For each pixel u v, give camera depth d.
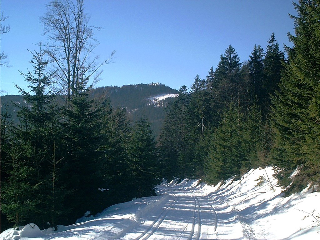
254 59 53.09
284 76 18.23
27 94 14.86
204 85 78.12
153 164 32.00
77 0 20.55
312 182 15.52
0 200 12.39
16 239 10.92
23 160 13.59
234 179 40.69
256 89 51.12
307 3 15.05
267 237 10.70
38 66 15.13
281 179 21.59
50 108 15.55
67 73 20.28
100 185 18.45
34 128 14.66
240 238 10.39
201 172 65.00
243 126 41.50
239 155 41.53
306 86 14.85
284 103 17.95
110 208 20.19
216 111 64.50
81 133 16.97
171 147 78.69
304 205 13.23
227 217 16.14
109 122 28.03
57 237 10.43
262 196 22.20
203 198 31.52
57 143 15.06
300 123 15.15
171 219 14.73
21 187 12.52
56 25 20.20
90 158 17.11
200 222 14.16
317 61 13.26
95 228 11.71
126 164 26.17
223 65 59.75
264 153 31.62
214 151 48.12
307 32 14.70
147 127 33.00
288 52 16.95
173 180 77.75
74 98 17.53
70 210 15.69
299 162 17.59
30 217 13.52
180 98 84.56
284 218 12.86
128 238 10.16
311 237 8.64
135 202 22.14
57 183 15.04
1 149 13.09
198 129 71.69
